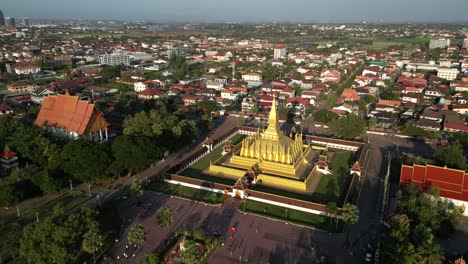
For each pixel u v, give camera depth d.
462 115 199.50
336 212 98.44
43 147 133.12
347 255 85.75
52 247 75.00
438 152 132.00
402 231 82.56
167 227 97.00
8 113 194.75
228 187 114.88
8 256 83.81
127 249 87.38
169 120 159.25
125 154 120.75
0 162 131.75
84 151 117.25
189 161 140.38
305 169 132.75
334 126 172.25
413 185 102.94
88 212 86.81
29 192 112.25
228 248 88.19
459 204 102.25
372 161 145.75
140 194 109.06
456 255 81.00
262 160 130.75
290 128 192.88
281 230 96.06
